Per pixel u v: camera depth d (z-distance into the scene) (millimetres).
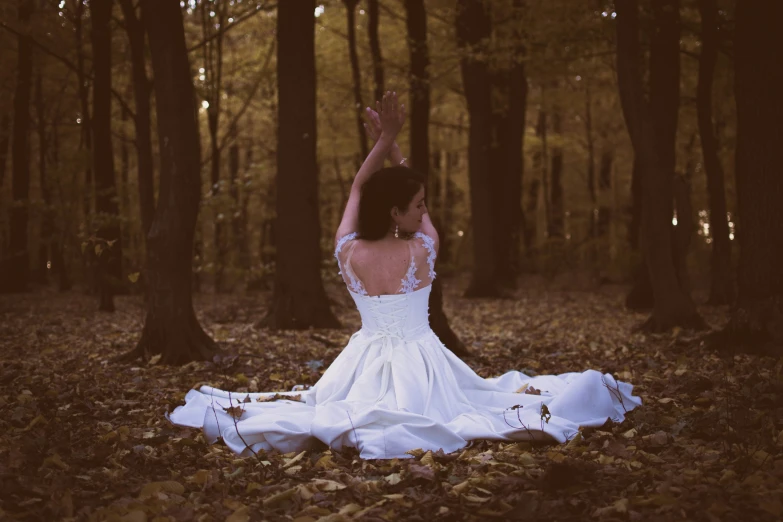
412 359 4258
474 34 15180
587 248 22500
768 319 6859
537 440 3990
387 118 4461
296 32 10125
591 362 7016
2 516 2936
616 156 27234
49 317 11836
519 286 19672
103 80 13102
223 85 21078
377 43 14672
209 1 17016
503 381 4871
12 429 4344
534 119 29766
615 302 14555
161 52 7199
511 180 18250
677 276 9773
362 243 4375
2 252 19969
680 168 22875
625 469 3523
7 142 18688
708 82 12359
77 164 15406
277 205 10312
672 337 8492
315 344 8695
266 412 4348
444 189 32625
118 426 4621
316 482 3412
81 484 3434
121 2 8445
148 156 8523
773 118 6859
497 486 3328
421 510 3084
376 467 3682
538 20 12961
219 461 3840
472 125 16250
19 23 11195
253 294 17375
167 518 2951
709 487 3176
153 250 7367
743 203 7074
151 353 7316
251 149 26281
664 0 10211
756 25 6852
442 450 3830
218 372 6758
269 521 3020
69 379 6195
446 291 18906
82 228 15562
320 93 22391
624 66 8914
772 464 3473
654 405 4844
